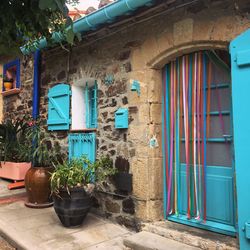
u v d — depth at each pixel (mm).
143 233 3277
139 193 3447
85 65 4328
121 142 3729
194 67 3277
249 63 2539
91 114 4633
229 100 3035
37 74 5309
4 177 5648
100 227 3643
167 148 3525
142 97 3492
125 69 3723
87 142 4254
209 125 3180
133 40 3639
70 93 4598
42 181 4414
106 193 3904
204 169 3174
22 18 2293
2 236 3555
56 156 4711
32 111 5500
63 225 3668
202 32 2959
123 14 3416
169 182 3473
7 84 6508
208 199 3166
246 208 2529
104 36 4012
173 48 3232
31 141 5363
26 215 4090
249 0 2660
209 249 2797
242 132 2582
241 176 2570
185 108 3334
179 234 3049
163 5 3211
